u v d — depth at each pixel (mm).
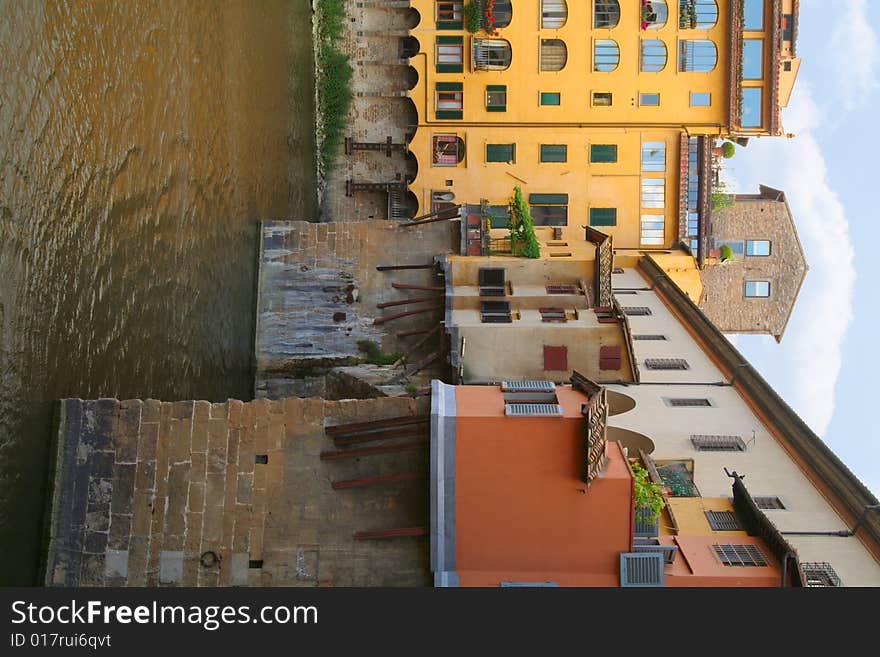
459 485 14031
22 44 13148
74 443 14492
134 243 17156
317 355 25875
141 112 17500
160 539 14609
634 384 23250
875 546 16891
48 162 13906
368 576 14406
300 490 14789
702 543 15344
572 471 13922
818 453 19625
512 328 22453
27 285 13359
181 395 19719
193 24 20594
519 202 25938
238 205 24594
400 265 26359
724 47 34375
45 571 14195
